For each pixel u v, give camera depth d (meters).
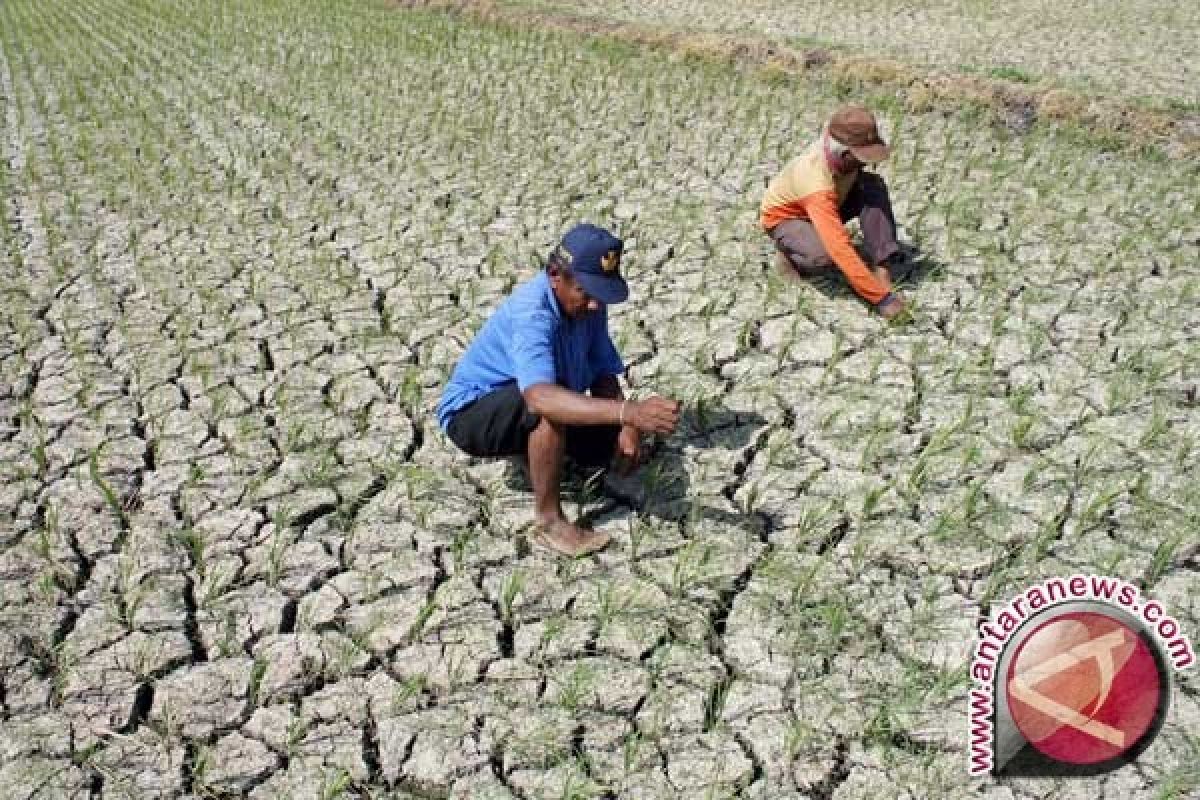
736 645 3.30
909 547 3.65
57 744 3.06
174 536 3.84
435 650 3.33
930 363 4.71
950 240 5.81
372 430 4.41
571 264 3.31
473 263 5.98
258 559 3.73
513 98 9.26
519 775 2.93
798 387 4.59
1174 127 7.39
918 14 12.47
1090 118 7.61
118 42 13.27
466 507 3.94
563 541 3.66
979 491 3.83
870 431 4.27
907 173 6.96
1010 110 7.94
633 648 3.31
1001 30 11.41
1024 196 6.50
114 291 5.81
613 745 3.01
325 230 6.55
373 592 3.55
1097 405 4.39
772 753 2.96
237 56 11.76
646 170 7.27
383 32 12.42
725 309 5.26
